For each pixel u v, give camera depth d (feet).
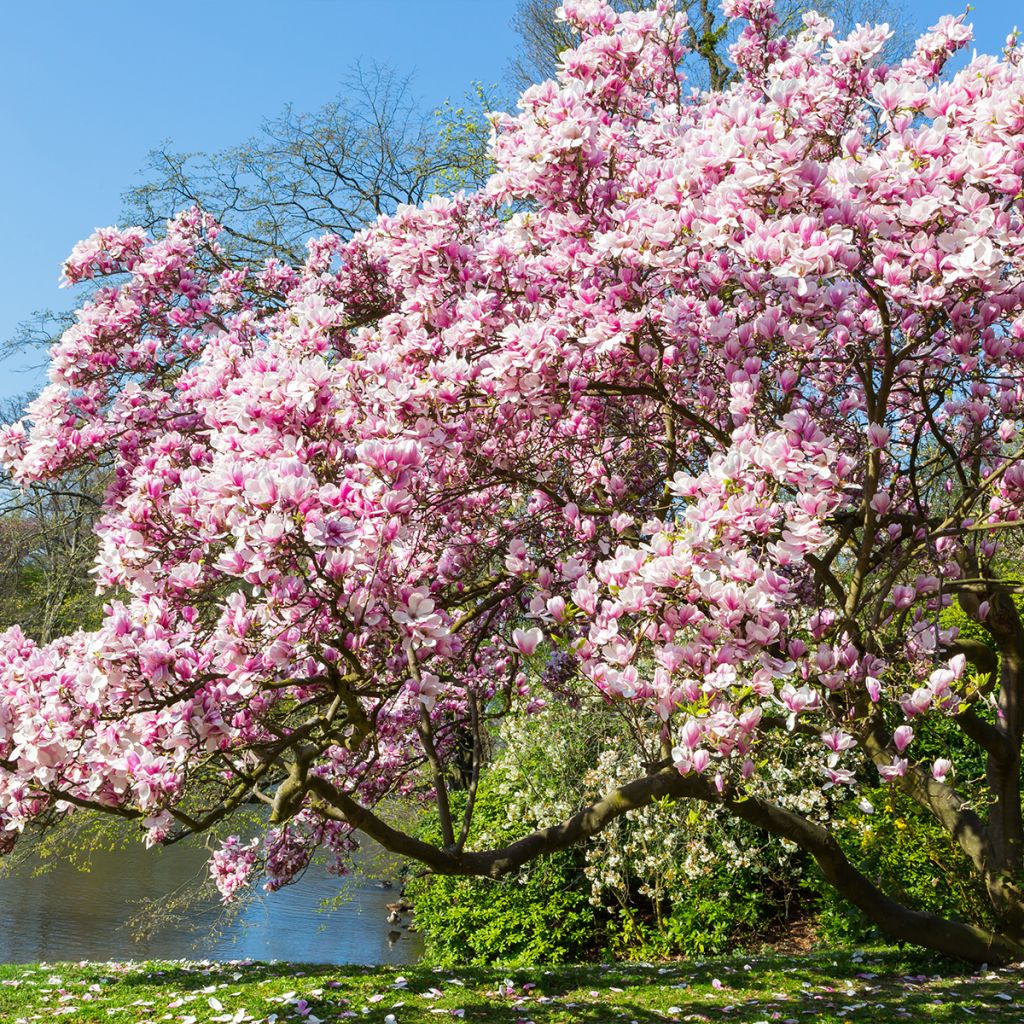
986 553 22.07
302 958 39.78
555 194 15.94
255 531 10.55
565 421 18.54
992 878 22.18
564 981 22.75
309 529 10.39
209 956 39.55
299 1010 19.47
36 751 11.71
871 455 15.78
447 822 17.79
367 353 16.03
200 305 22.93
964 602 22.58
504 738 37.45
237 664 11.21
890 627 16.43
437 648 11.92
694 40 46.29
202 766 15.69
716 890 34.19
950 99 13.66
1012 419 17.62
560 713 35.22
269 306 28.60
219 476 11.06
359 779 22.88
